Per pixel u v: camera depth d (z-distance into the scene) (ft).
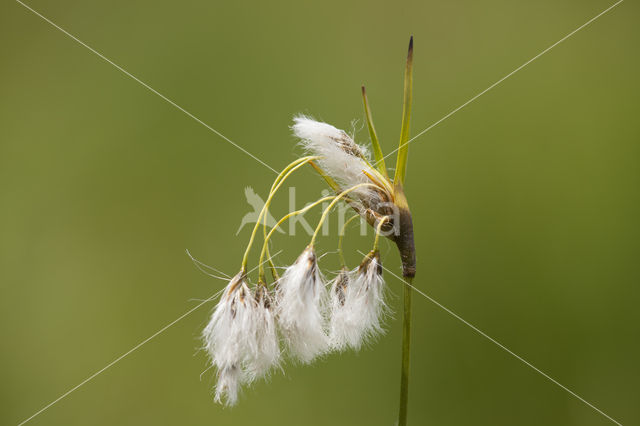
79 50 1.94
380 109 1.89
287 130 1.88
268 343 1.24
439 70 1.91
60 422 1.65
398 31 1.94
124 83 1.93
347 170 1.26
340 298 1.26
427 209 1.78
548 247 1.68
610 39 1.81
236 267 1.72
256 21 1.97
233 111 1.91
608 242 1.65
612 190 1.68
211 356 1.26
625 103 1.76
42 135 1.87
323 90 1.92
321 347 1.25
